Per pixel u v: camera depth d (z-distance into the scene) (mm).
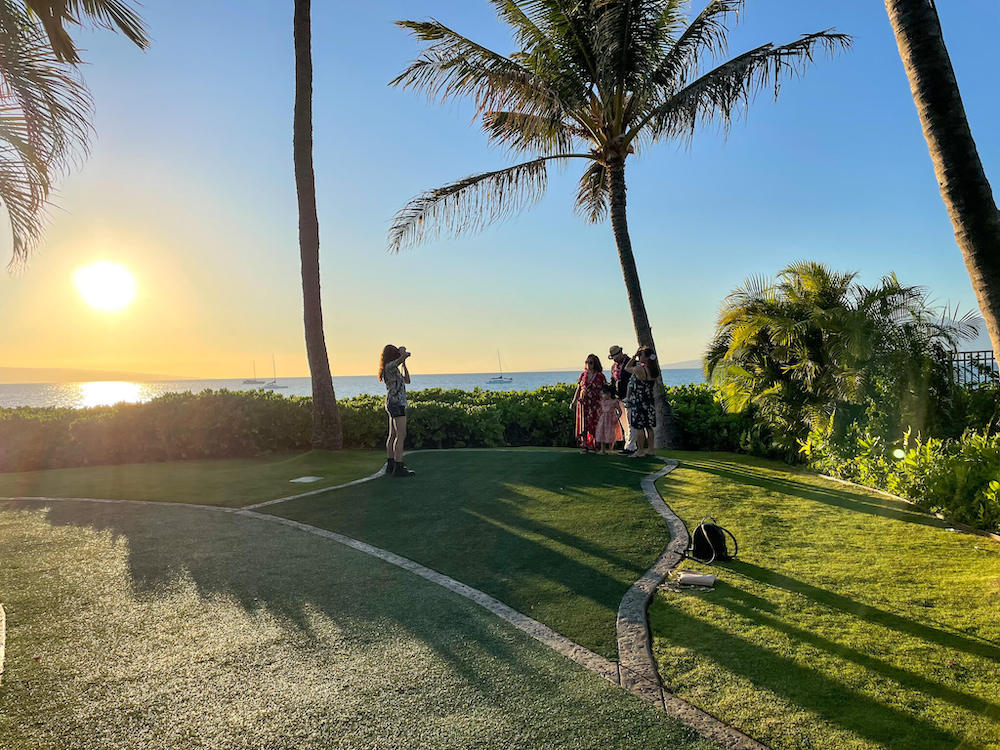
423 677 3256
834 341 9883
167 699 3070
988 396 9516
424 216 14211
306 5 12367
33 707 3006
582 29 12359
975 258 3742
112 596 4488
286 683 3211
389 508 7230
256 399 12992
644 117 13781
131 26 8672
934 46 3867
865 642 3568
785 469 9633
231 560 5340
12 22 8203
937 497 6500
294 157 12492
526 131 13961
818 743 2643
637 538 5773
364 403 13898
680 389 14703
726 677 3207
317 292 12445
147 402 12633
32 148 9398
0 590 4625
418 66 13328
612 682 3178
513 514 6758
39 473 10586
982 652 3410
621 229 13547
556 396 15383
